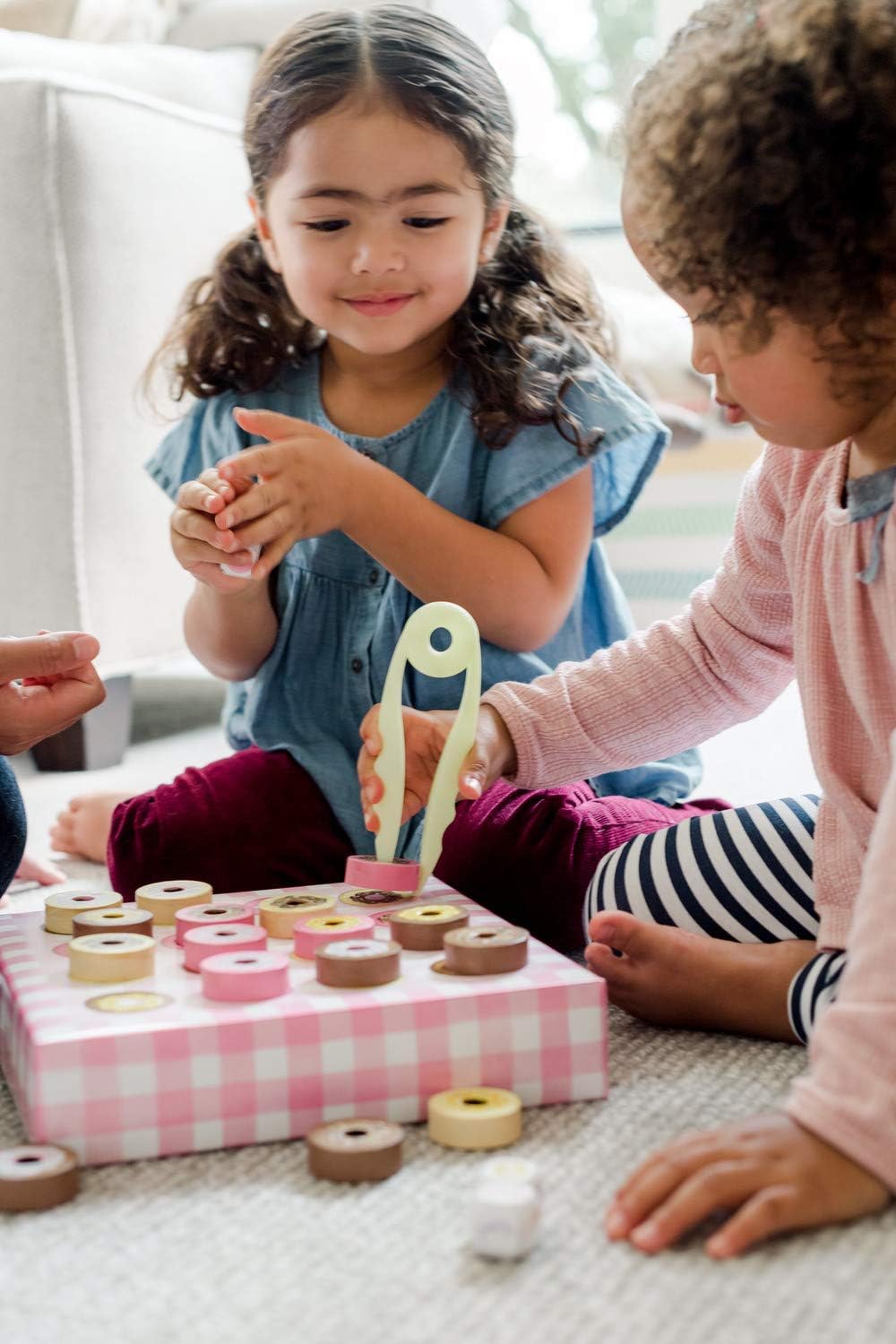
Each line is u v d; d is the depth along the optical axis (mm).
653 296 2752
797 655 846
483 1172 615
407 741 969
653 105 743
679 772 1217
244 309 1255
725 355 737
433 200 1085
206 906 861
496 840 1061
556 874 1047
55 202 1506
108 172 1547
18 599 1579
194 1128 681
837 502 812
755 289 700
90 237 1535
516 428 1145
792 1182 582
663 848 911
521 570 1120
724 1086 757
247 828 1100
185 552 1030
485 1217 578
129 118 1578
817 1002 758
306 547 1190
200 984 746
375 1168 647
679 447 2404
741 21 730
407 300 1110
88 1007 708
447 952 763
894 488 766
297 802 1122
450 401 1193
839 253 684
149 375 1410
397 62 1080
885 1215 600
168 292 1644
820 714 826
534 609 1132
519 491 1149
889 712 787
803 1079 625
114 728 1704
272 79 1117
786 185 682
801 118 682
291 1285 562
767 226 689
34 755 1694
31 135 1490
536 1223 587
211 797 1108
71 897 878
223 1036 682
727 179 693
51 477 1550
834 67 681
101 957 749
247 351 1255
